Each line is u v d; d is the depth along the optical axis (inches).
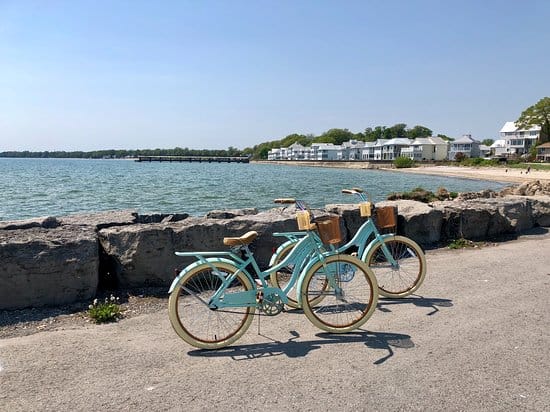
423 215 340.5
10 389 131.6
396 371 146.3
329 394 131.8
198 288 177.0
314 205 1125.1
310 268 182.4
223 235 246.1
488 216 375.6
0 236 212.2
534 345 167.3
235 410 123.5
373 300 184.4
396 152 5605.3
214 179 2358.5
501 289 236.1
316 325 179.8
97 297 218.4
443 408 125.6
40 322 186.5
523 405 127.8
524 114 4763.8
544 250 329.1
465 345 166.9
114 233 229.0
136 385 135.7
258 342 170.1
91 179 2207.2
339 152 6525.6
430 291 232.5
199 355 157.6
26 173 2871.6
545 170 3029.0
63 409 122.6
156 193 1409.9
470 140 5251.0
